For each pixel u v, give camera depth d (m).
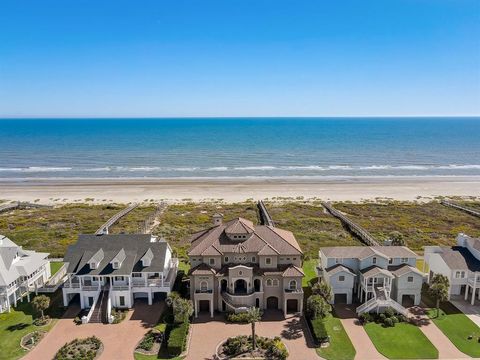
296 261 54.34
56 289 60.66
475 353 44.31
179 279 62.50
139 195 131.25
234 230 55.00
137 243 59.03
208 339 47.16
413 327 49.91
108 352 44.81
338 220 101.00
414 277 55.06
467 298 57.28
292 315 52.56
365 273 54.84
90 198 126.88
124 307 54.88
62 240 85.62
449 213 109.44
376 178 161.88
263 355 43.81
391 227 95.56
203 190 138.50
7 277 55.00
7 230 93.44
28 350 45.31
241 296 52.00
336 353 44.34
